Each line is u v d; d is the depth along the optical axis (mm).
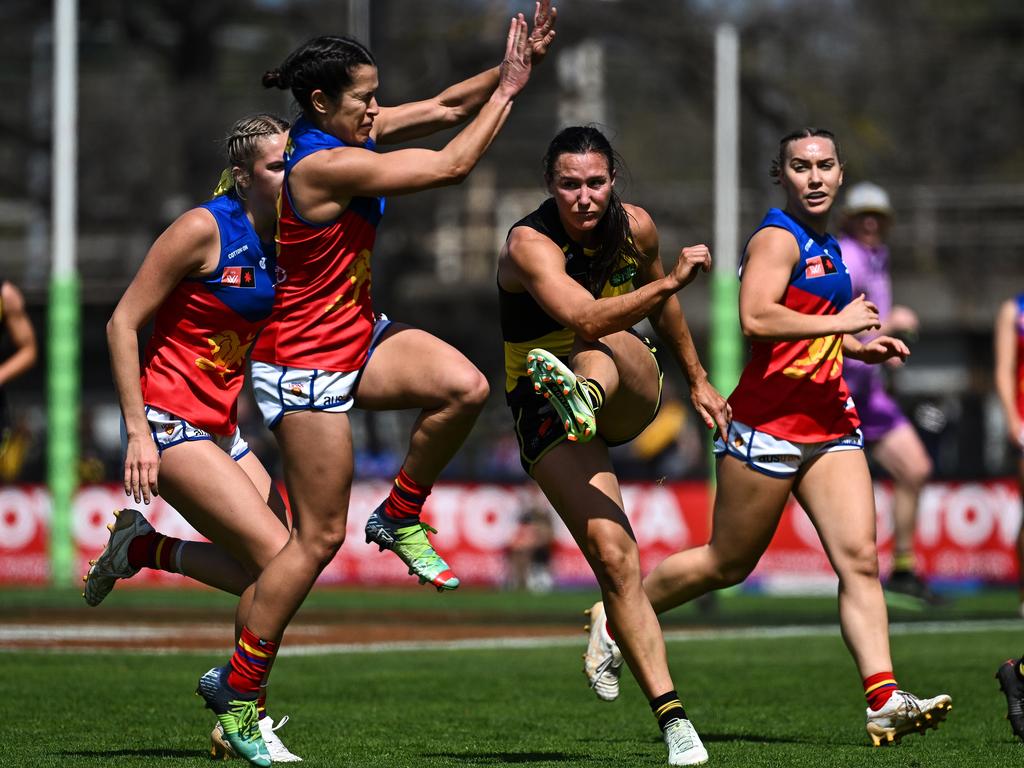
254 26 107188
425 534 20391
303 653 35781
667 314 20984
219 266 20750
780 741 22438
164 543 21812
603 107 108938
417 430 19812
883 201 41875
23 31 105375
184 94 101750
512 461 73812
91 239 100938
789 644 37844
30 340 38125
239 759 20375
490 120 18844
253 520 20328
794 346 22062
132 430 20094
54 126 64375
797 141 22438
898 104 105500
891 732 21203
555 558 62531
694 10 101875
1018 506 60219
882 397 45188
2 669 31328
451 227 110562
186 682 29453
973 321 102062
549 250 19750
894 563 46438
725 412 21531
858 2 104812
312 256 19047
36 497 65562
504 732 23812
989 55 104875
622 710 26500
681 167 118500
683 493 61812
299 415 19281
